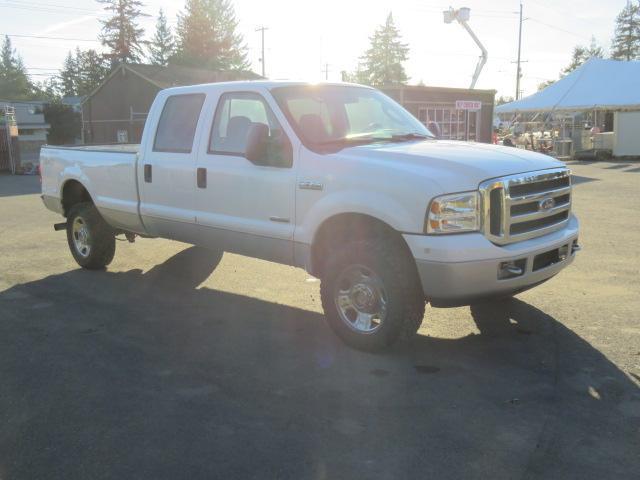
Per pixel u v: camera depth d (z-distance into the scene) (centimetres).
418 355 461
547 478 300
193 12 7350
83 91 8775
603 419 358
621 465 311
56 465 317
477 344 482
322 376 425
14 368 443
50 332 519
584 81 2725
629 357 450
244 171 525
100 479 304
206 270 739
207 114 568
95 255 720
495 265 415
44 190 784
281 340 498
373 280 449
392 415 367
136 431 351
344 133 523
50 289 654
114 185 665
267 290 651
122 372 436
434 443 334
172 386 411
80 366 446
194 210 578
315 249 490
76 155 717
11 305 595
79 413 373
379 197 434
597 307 568
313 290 649
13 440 342
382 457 320
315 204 473
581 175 1961
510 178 424
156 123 619
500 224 420
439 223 409
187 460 320
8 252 842
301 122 506
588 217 1087
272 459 320
